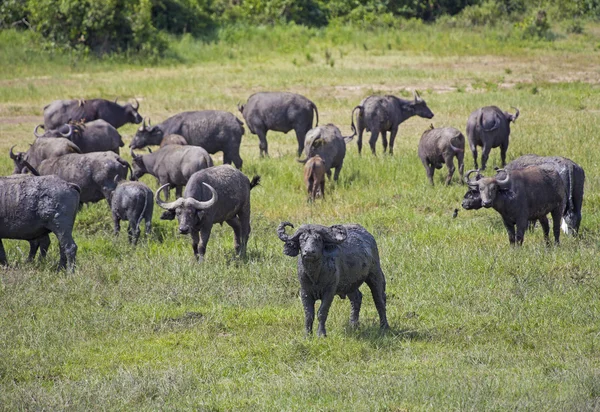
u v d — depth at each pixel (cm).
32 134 9538
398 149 8419
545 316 3919
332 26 18275
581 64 14238
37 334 3759
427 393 2988
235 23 18012
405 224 5812
